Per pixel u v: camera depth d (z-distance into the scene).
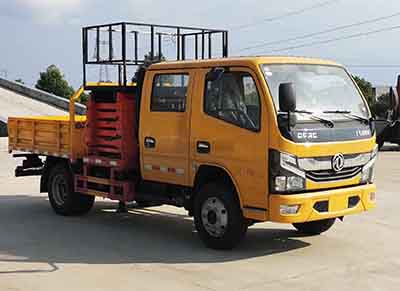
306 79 8.59
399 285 7.14
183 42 11.48
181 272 7.69
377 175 17.98
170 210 12.27
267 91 8.09
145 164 9.85
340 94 8.87
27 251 8.86
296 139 8.00
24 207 12.68
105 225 10.80
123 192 10.29
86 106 11.12
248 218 8.33
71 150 11.25
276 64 8.46
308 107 8.39
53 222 11.09
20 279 7.43
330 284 7.17
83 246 9.16
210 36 11.44
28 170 12.74
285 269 7.81
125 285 7.16
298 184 8.03
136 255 8.59
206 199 8.81
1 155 24.55
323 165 8.27
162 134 9.48
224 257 8.42
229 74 8.55
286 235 9.80
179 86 9.22
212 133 8.67
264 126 8.04
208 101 8.77
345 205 8.51
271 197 8.00
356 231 10.10
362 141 8.77
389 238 9.60
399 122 22.20
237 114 8.38
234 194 8.52
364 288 7.02
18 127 12.88
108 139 10.70
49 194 12.01
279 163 7.93
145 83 9.79
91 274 7.63
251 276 7.50
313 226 9.73
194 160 8.98
